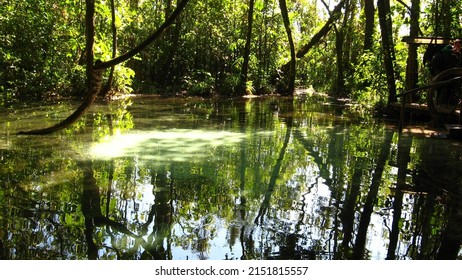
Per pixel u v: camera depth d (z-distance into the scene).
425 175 5.36
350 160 6.14
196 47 18.88
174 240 3.45
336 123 10.01
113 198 4.32
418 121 10.52
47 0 13.02
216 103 14.26
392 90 11.41
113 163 5.62
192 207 4.16
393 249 3.35
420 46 12.25
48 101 12.26
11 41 12.16
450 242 3.49
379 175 5.36
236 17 19.78
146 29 17.97
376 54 13.05
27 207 3.99
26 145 6.50
